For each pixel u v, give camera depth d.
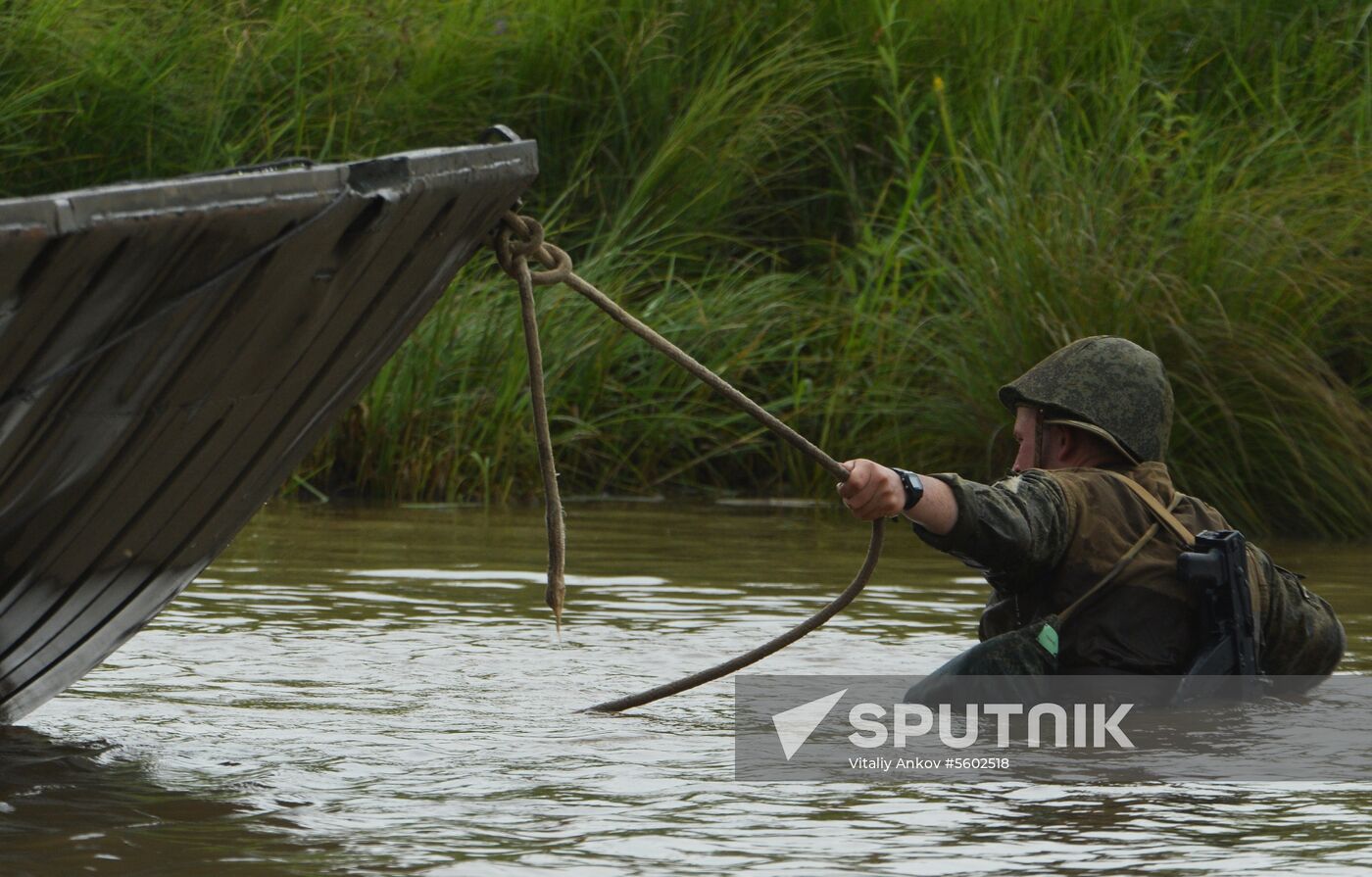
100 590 7.99
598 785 7.45
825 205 26.62
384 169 6.55
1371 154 21.80
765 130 26.00
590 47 26.84
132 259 5.62
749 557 16.48
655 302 23.80
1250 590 9.85
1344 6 26.12
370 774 7.63
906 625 12.52
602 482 22.81
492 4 27.64
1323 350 20.48
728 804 7.12
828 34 27.39
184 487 7.66
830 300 24.72
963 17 26.81
